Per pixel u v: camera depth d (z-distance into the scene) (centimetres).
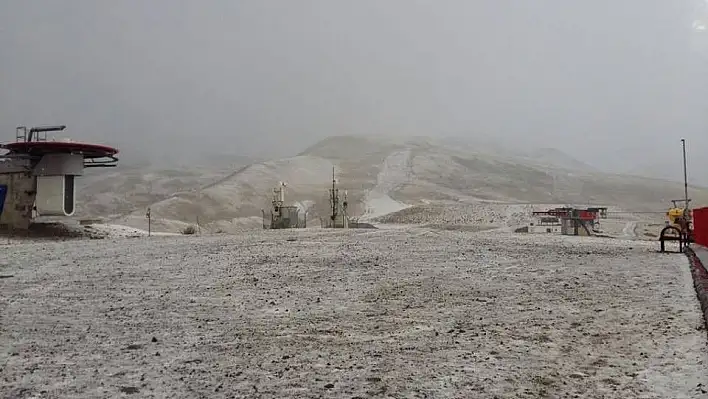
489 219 7600
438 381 571
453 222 7594
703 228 1941
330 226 6359
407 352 681
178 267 1500
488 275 1322
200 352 687
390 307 958
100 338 757
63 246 2139
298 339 748
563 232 5238
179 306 974
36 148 3159
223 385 564
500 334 761
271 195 13075
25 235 2991
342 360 650
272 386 561
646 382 554
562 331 769
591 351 670
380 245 2172
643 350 665
